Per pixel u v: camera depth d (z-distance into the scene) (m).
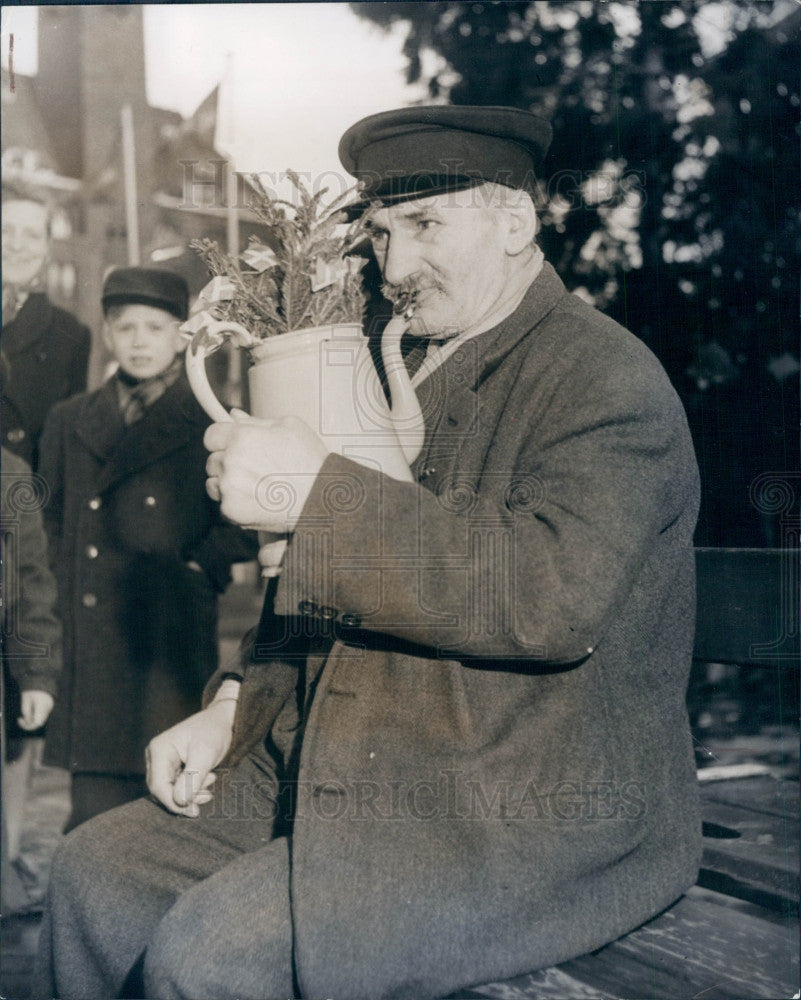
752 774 1.48
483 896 1.30
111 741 1.56
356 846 1.32
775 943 1.33
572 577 1.30
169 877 1.40
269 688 1.45
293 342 1.39
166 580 1.57
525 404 1.40
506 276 1.46
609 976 1.30
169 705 1.56
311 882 1.29
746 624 1.48
